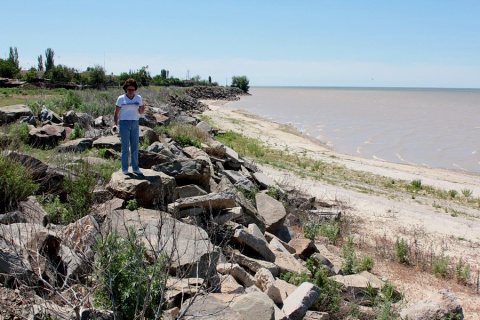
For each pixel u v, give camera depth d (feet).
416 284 31.81
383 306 23.49
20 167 25.04
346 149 123.95
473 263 38.58
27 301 13.74
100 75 180.65
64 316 13.20
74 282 15.69
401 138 149.89
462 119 228.84
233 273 21.94
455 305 23.34
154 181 28.19
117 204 25.95
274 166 78.54
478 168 102.17
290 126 167.73
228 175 45.16
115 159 38.91
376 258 37.11
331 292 24.41
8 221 19.65
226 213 29.78
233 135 111.65
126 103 28.84
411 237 45.39
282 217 37.04
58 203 24.82
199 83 402.31
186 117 99.55
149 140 46.32
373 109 301.84
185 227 23.76
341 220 48.55
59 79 182.70
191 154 46.19
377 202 59.93
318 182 69.67
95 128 52.95
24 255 15.74
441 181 79.20
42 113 53.52
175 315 15.53
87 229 18.61
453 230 49.19
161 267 14.89
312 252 33.60
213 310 15.81
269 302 17.52
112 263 14.30
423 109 315.99
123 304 13.83
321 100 433.07
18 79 186.09
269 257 27.20
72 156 35.58
